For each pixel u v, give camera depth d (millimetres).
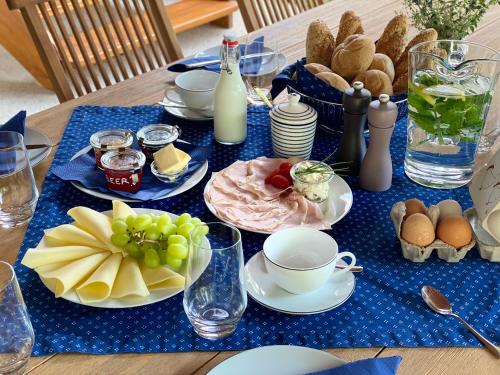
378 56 1328
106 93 1536
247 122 1419
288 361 777
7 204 1096
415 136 1179
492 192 989
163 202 1143
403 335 857
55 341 837
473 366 811
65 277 878
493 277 973
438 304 907
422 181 1210
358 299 922
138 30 1855
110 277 884
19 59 3219
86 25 1745
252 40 1740
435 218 1007
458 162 1173
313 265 932
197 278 823
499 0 1485
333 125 1335
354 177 1233
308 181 1093
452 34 1486
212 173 1191
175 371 801
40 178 1218
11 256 1012
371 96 1228
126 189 1136
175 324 872
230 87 1269
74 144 1318
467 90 1097
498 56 1201
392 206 1131
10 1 1567
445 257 1002
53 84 1678
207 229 877
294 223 1054
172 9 3715
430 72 1119
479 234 1016
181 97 1408
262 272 944
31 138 1307
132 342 841
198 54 1680
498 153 1035
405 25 1378
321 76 1282
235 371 767
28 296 919
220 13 3709
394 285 953
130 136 1224
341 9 2033
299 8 2273
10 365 767
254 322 876
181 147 1264
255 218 1055
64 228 979
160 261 925
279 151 1268
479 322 882
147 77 1614
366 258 1013
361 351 835
